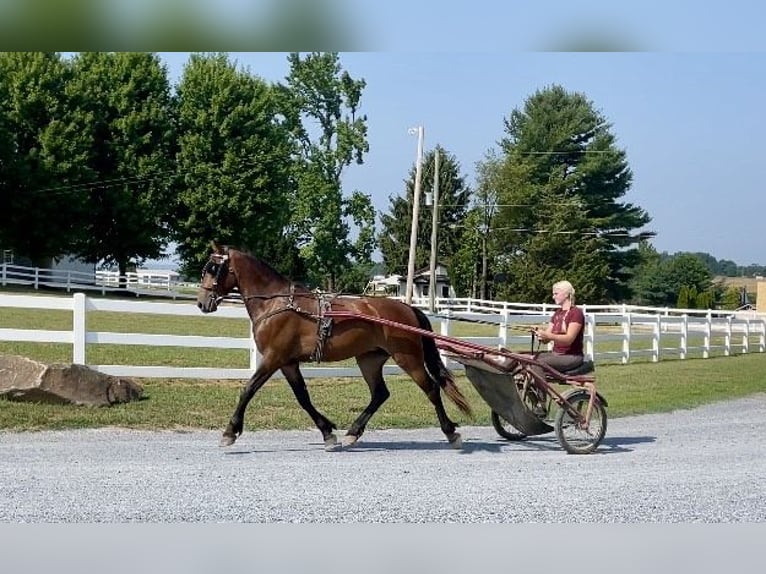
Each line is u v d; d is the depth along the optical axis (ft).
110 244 165.89
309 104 199.21
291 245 201.36
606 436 38.37
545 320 67.82
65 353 55.72
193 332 81.00
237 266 32.35
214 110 167.22
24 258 180.14
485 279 238.27
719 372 70.44
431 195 148.05
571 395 32.71
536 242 212.23
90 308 43.21
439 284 248.52
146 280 186.29
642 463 30.91
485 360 32.58
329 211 198.18
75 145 155.33
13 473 25.71
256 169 168.25
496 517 22.41
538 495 24.99
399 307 33.24
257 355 47.73
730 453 33.58
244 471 27.32
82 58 165.07
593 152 248.52
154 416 37.42
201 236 166.61
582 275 206.08
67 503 22.36
